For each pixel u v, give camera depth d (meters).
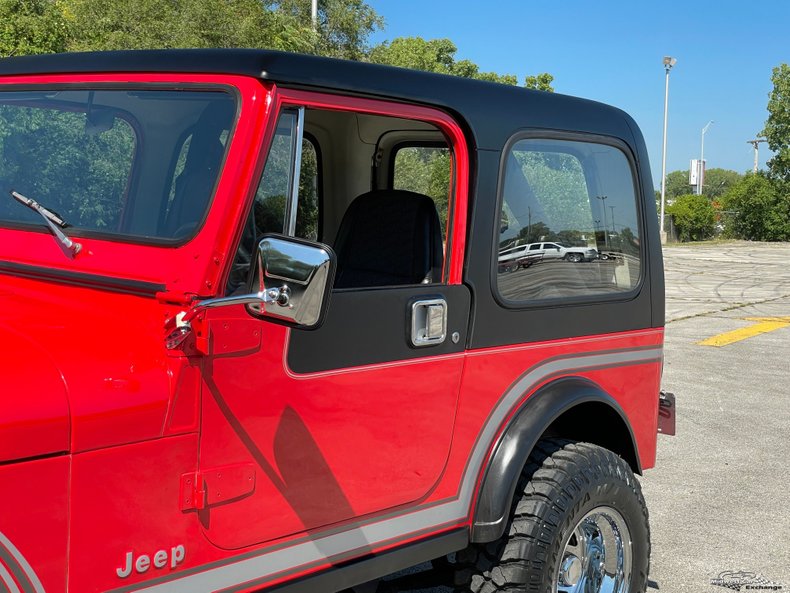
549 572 3.08
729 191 59.16
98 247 2.31
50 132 2.61
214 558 2.18
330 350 2.41
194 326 2.07
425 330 2.68
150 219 2.27
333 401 2.43
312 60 2.32
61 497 1.83
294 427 2.33
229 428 2.17
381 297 2.54
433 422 2.76
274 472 2.30
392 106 2.61
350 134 3.46
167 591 2.07
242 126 2.18
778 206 51.44
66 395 1.84
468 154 2.87
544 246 3.16
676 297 18.94
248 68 2.21
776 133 51.59
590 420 3.55
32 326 2.07
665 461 6.68
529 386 3.12
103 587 1.93
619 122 3.58
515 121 3.03
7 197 2.61
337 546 2.52
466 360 2.85
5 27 13.75
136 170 2.36
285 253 1.90
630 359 3.58
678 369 10.35
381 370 2.56
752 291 20.50
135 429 1.94
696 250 39.53
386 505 2.65
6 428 1.72
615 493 3.31
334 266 1.90
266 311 1.97
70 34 15.23
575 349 3.30
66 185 2.50
